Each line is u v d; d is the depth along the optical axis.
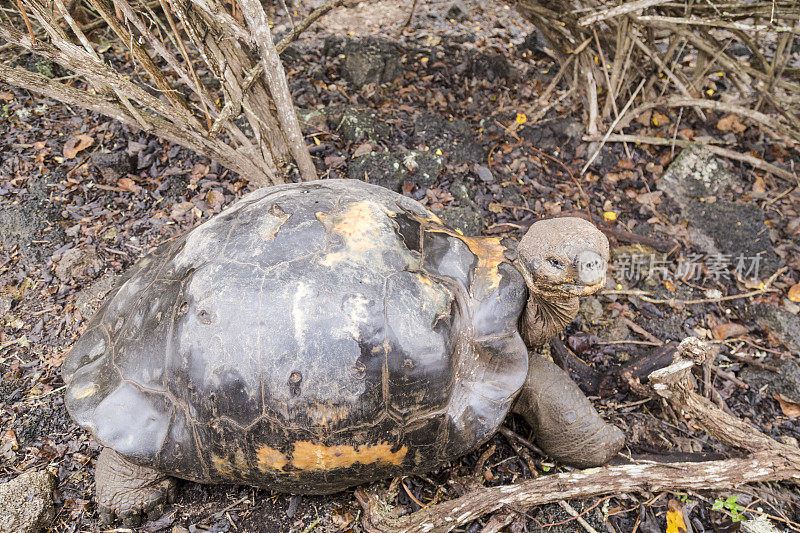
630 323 3.53
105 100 3.31
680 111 4.66
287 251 2.32
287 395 2.19
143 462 2.34
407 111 4.77
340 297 2.23
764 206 4.18
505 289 2.51
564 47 4.65
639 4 3.55
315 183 2.84
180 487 2.70
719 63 4.57
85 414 2.38
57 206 3.88
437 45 5.70
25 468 2.78
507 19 6.56
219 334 2.23
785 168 4.47
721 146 4.62
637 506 2.68
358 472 2.36
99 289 3.38
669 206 4.23
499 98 5.07
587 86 4.52
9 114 4.38
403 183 4.05
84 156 4.16
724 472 2.62
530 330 2.73
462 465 2.82
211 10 2.97
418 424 2.33
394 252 2.39
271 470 2.32
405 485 2.68
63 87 3.21
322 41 5.73
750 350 3.46
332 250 2.32
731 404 3.20
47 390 3.08
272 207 2.51
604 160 4.47
